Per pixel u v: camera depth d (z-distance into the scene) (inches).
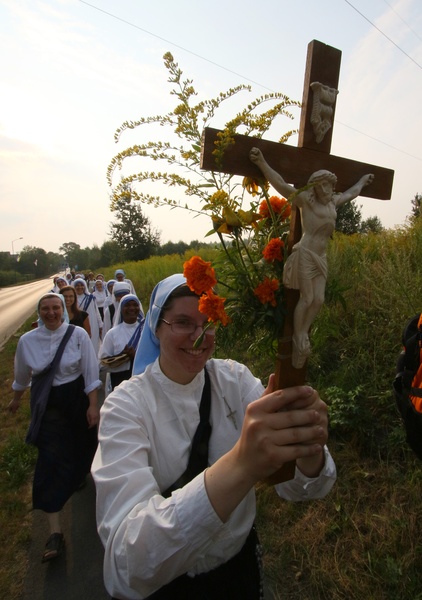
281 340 43.2
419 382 79.4
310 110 43.4
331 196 40.7
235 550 49.2
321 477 49.0
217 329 44.3
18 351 129.6
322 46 43.4
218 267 45.4
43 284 2349.9
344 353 152.9
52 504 115.0
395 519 97.8
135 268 858.8
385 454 117.3
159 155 42.3
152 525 35.1
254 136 42.3
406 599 82.6
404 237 195.9
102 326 286.5
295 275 40.0
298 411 36.5
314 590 91.9
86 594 100.7
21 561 114.0
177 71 41.0
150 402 49.6
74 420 125.6
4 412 223.1
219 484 34.7
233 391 54.3
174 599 46.4
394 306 141.1
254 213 44.4
